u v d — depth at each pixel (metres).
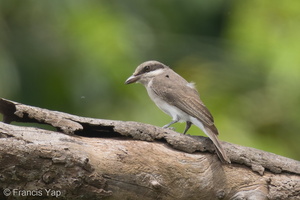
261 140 14.02
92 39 14.09
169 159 8.45
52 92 14.23
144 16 16.36
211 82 15.17
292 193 8.83
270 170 8.91
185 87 10.48
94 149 8.02
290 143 14.40
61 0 14.70
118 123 8.45
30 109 8.04
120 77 13.84
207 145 8.73
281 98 14.71
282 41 14.88
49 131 7.93
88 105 13.99
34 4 14.77
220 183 8.67
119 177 8.05
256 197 8.69
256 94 15.08
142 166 8.22
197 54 16.81
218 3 17.73
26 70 14.46
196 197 8.59
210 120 9.80
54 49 14.42
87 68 13.94
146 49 15.77
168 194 8.40
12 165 7.44
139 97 13.83
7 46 14.48
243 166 8.86
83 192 7.78
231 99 14.64
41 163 7.55
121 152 8.16
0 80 13.87
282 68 14.53
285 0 15.19
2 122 7.88
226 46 16.44
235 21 15.59
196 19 17.77
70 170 7.67
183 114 10.29
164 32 16.83
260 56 15.05
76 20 14.46
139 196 8.20
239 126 13.94
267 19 15.25
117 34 14.18
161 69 11.14
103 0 15.03
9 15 14.84
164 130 8.66
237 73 15.42
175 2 17.45
